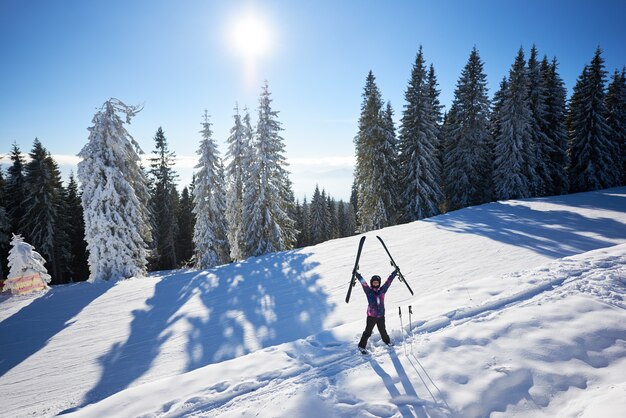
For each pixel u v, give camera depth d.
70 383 8.59
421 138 30.02
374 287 6.53
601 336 5.89
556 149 34.09
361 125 31.69
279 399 5.16
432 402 4.78
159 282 17.12
